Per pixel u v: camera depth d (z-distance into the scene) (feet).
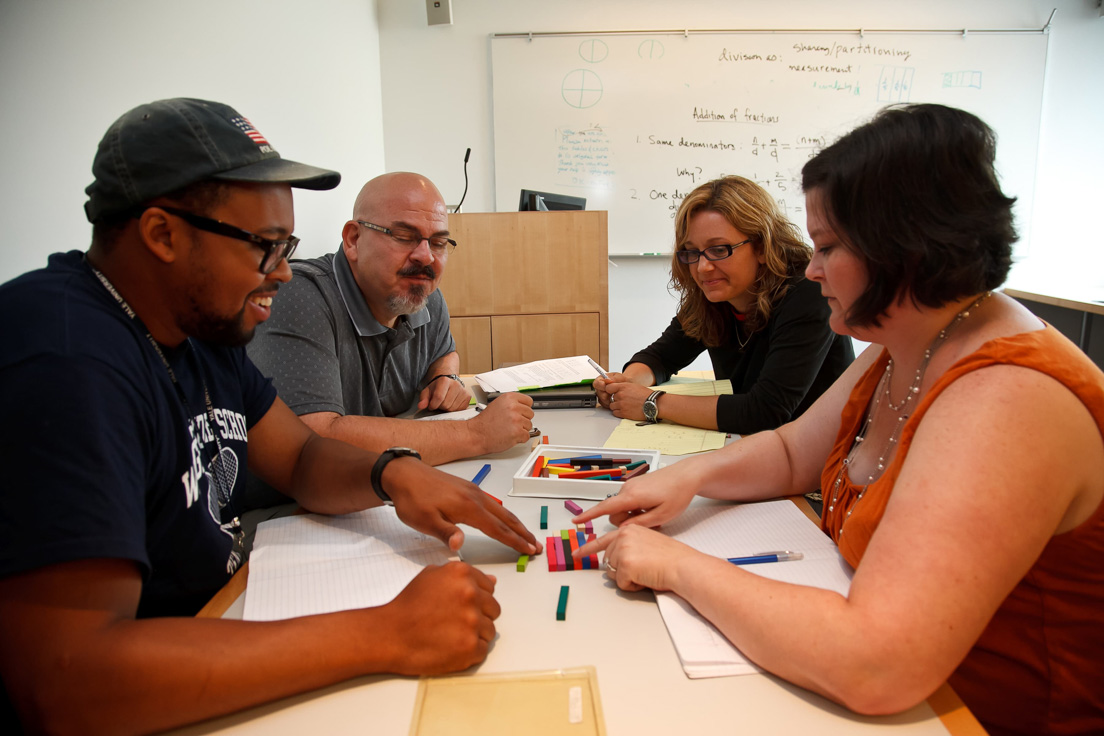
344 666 1.89
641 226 11.73
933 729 1.71
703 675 1.92
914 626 1.67
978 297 2.30
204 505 2.55
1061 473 1.81
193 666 1.73
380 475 2.83
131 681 1.68
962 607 1.68
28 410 1.78
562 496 3.33
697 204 5.02
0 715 2.02
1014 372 1.91
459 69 11.44
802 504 3.13
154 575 2.43
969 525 1.72
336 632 1.92
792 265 4.93
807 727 1.72
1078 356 1.98
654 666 1.97
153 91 5.24
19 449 1.75
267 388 3.22
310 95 8.57
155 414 2.22
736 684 1.88
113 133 2.13
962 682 2.27
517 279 7.50
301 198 8.21
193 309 2.29
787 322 4.70
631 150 11.50
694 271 5.18
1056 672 2.14
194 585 2.54
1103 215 11.66
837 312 2.42
